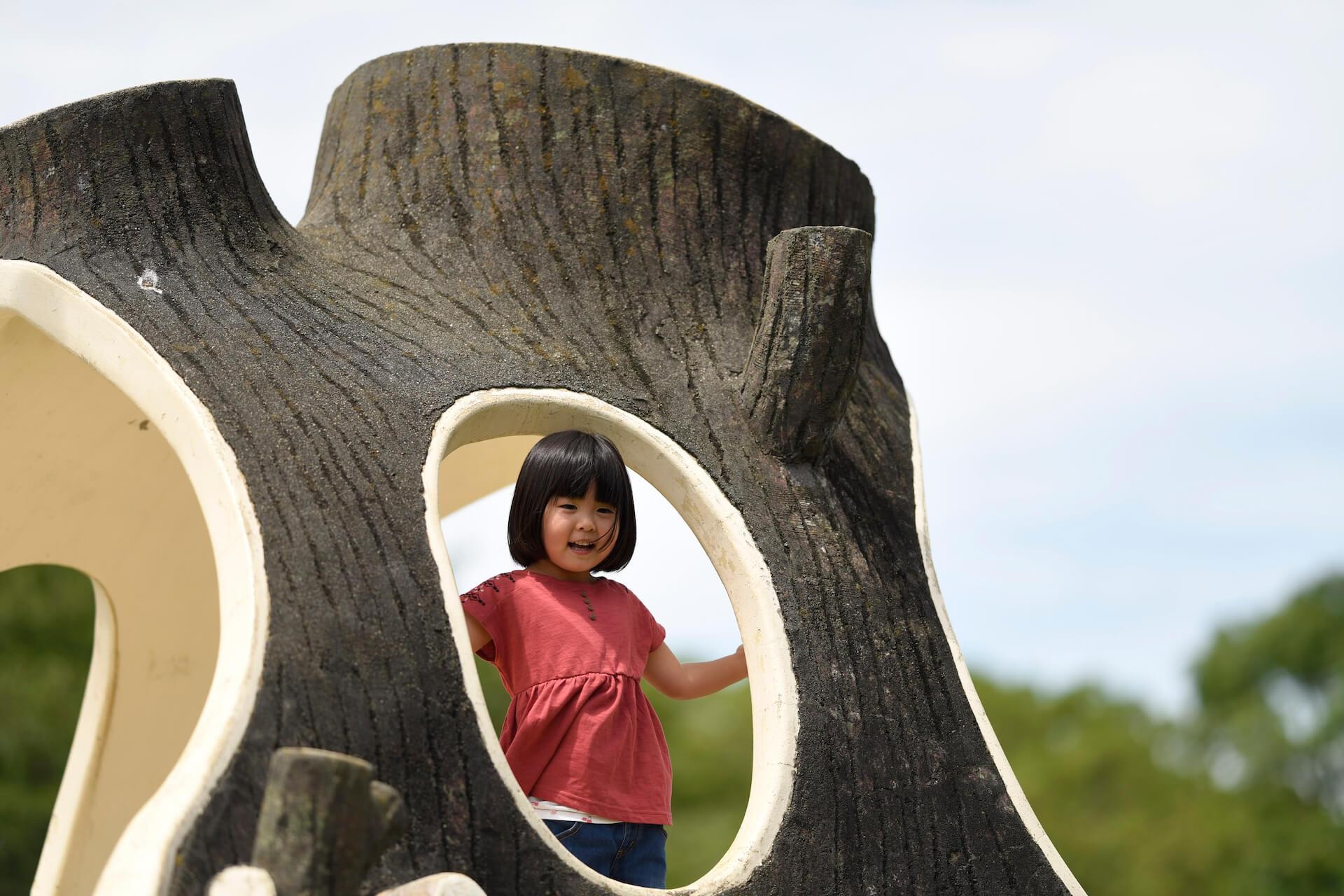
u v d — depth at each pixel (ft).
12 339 14.37
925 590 13.39
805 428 13.32
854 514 13.44
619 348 13.52
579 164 14.42
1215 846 95.96
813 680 11.98
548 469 12.49
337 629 10.10
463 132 14.42
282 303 12.64
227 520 10.42
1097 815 101.40
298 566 10.29
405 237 13.96
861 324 13.28
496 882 9.74
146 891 8.41
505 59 14.58
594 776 11.95
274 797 8.25
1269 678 125.49
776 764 11.45
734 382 13.75
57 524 17.03
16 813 39.45
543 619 12.53
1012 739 112.57
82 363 15.07
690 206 14.67
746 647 12.38
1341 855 96.53
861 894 11.12
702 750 88.07
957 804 11.96
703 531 12.82
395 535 10.80
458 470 18.78
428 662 10.29
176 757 17.81
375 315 12.85
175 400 11.05
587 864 11.79
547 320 13.46
